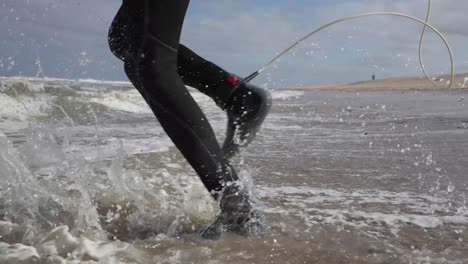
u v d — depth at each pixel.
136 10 1.41
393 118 6.51
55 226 1.54
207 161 1.46
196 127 1.45
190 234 1.53
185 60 1.65
